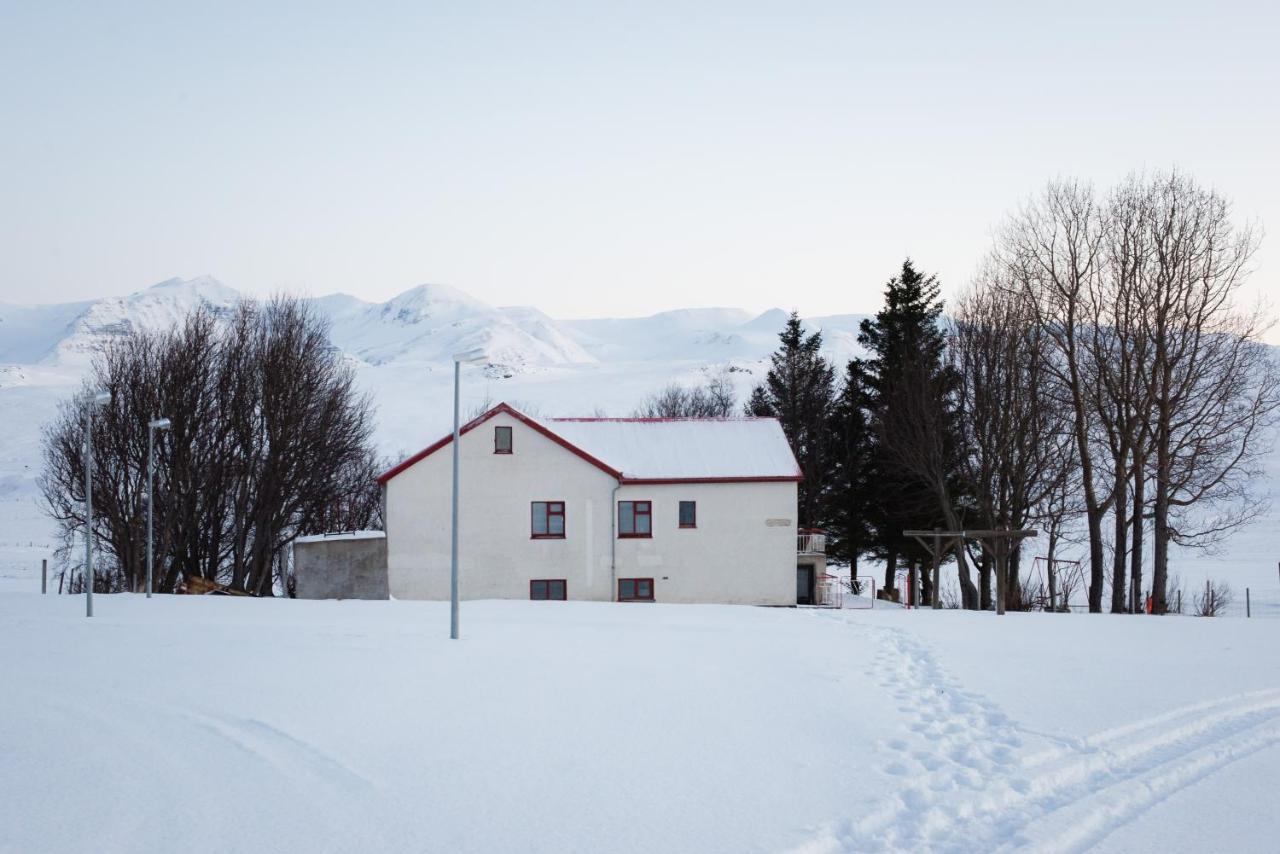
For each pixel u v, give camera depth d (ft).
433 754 42.04
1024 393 136.05
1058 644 78.38
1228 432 130.82
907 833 33.04
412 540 132.16
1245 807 36.40
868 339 175.11
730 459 141.69
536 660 66.13
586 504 135.74
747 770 39.91
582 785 37.76
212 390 147.64
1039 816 34.96
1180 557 233.55
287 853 30.63
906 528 161.17
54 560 206.28
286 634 77.97
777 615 101.65
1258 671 64.75
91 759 41.19
